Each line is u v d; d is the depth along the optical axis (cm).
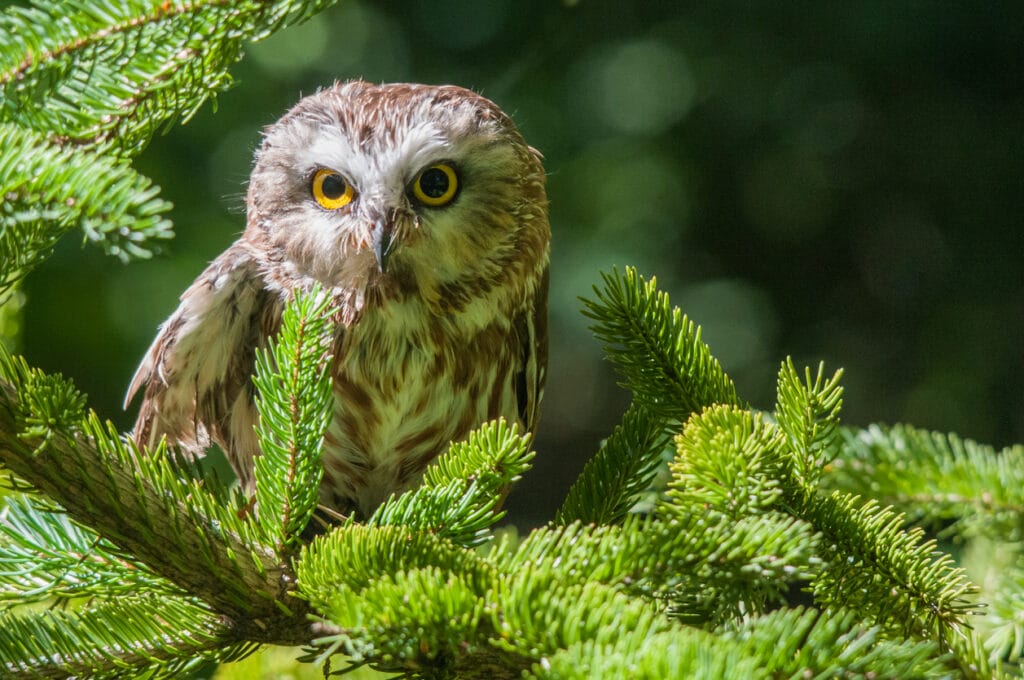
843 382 1338
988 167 1291
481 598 411
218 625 491
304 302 484
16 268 457
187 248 1189
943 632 512
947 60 1262
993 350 1295
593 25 1292
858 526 507
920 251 1340
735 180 1323
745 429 477
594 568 445
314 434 482
